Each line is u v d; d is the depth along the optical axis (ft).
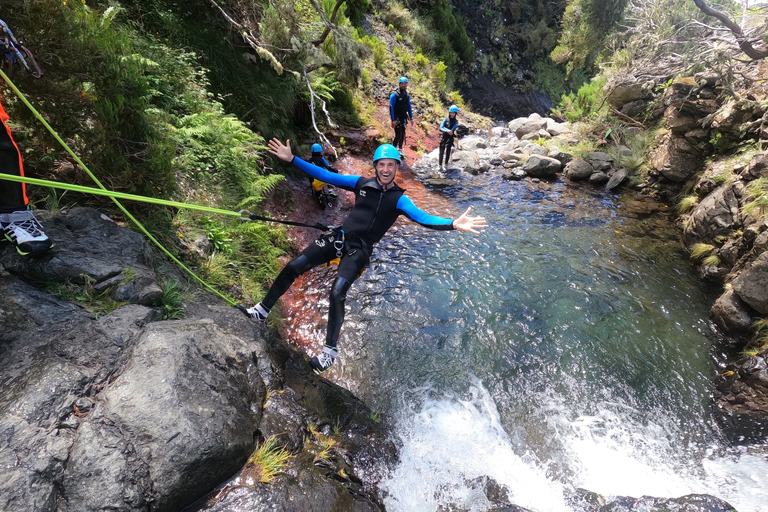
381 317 14.42
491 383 12.29
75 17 10.16
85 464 5.81
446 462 9.85
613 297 16.16
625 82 29.17
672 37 25.41
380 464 9.29
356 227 9.52
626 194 26.76
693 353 13.67
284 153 9.67
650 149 28.35
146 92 11.80
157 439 6.35
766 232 14.96
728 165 20.67
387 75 40.34
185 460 6.36
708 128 23.57
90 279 8.39
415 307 15.06
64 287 8.19
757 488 9.49
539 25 61.26
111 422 6.32
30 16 9.11
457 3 57.72
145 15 17.95
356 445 9.43
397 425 10.68
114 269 8.76
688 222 20.92
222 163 16.01
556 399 11.90
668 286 17.01
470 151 33.50
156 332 7.70
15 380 6.36
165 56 17.04
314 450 8.50
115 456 6.02
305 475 7.71
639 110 30.83
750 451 10.44
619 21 44.88
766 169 17.33
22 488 5.27
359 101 33.37
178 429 6.52
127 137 11.42
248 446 7.39
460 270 17.44
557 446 10.57
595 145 32.14
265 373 9.14
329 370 12.13
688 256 19.34
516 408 11.57
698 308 15.76
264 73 22.22
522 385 12.29
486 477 9.57
